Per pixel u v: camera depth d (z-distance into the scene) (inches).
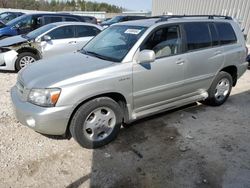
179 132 159.8
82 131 132.1
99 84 129.0
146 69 144.6
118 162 128.8
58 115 122.1
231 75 208.8
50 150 136.6
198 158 133.5
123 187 112.2
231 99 223.0
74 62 145.9
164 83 156.3
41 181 114.3
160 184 114.3
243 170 124.8
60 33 295.4
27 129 155.8
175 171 123.0
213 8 675.4
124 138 150.9
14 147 137.6
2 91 222.1
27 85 129.4
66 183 113.7
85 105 128.9
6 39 298.4
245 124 173.6
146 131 159.6
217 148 143.2
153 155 135.3
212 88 191.9
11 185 111.1
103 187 112.0
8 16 751.1
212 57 180.4
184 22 167.5
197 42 172.2
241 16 586.6
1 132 151.3
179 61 159.8
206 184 114.9
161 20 159.6
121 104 145.9
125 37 154.2
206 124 171.9
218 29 187.8
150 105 156.0
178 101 172.1
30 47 281.1
